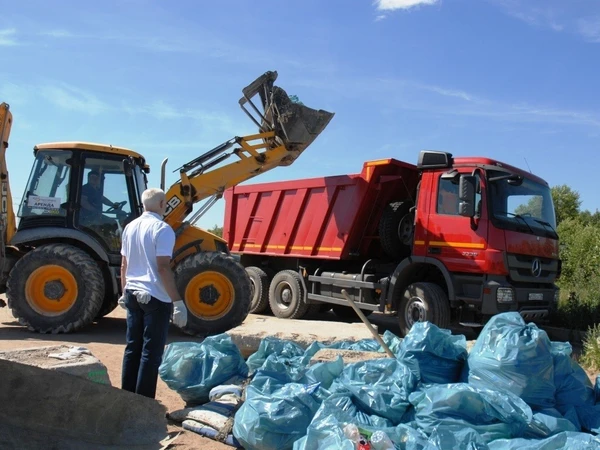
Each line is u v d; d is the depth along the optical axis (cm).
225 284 895
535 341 430
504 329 447
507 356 425
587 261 1574
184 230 945
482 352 442
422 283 911
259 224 1309
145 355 436
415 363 458
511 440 361
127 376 450
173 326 981
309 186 1162
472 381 442
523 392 419
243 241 1355
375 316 1312
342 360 479
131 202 909
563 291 1266
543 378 425
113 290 899
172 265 918
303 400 402
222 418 435
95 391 363
